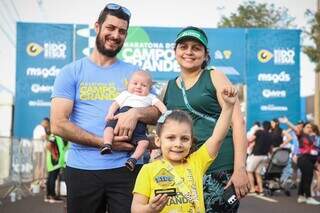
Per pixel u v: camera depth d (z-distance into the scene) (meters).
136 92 4.32
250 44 20.44
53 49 20.11
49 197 12.42
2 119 20.45
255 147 14.77
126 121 4.12
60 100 4.21
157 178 3.31
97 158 4.15
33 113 20.08
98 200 4.19
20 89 20.05
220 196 3.98
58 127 4.16
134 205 3.32
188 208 3.30
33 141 14.95
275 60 20.53
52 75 20.11
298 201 12.88
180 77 4.24
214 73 4.06
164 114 3.43
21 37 20.05
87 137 4.11
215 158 3.61
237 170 3.86
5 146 12.02
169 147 3.35
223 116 3.50
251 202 12.81
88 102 4.26
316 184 14.93
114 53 4.30
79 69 4.29
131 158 4.09
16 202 12.24
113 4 4.27
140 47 19.78
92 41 20.17
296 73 20.56
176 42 4.18
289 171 14.64
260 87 20.48
